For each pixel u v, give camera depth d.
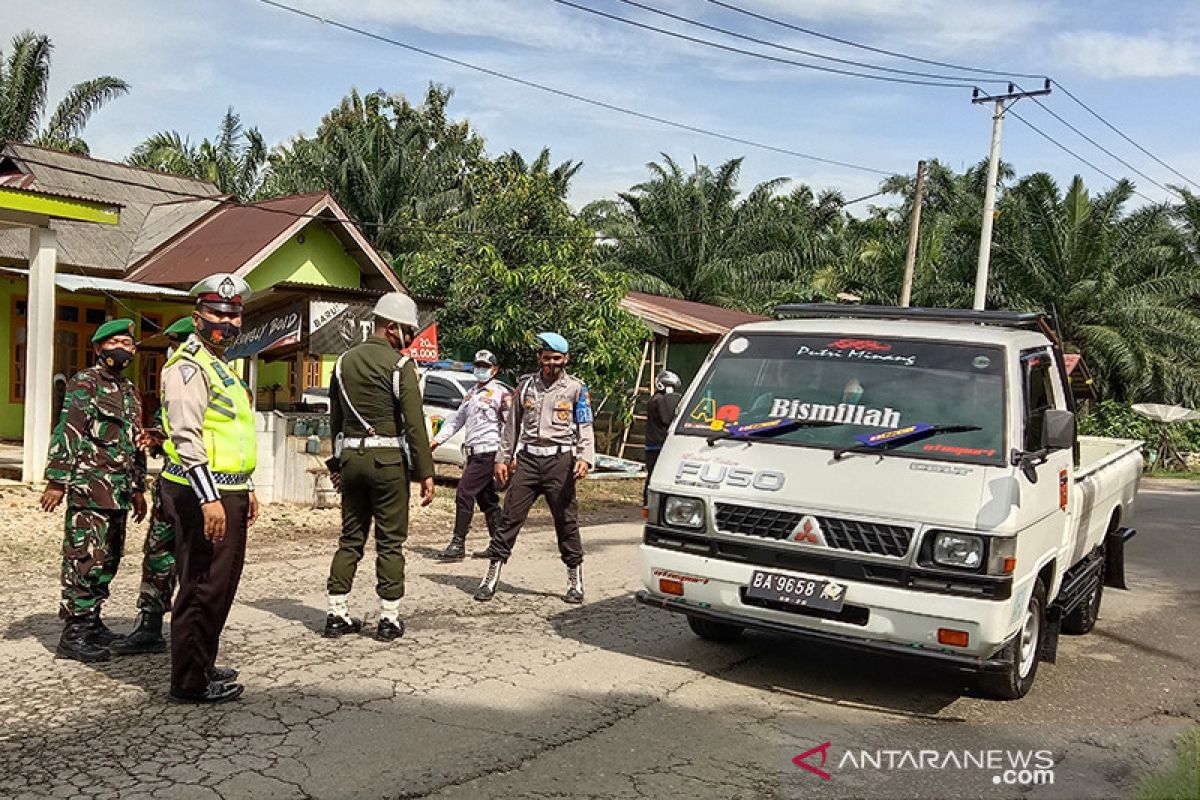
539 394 7.50
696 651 6.47
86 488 5.63
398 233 33.59
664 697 5.52
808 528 5.44
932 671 6.35
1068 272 33.00
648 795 4.24
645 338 20.31
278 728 4.75
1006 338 6.11
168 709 4.95
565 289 18.78
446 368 16.84
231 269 16.88
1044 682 6.34
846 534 5.36
